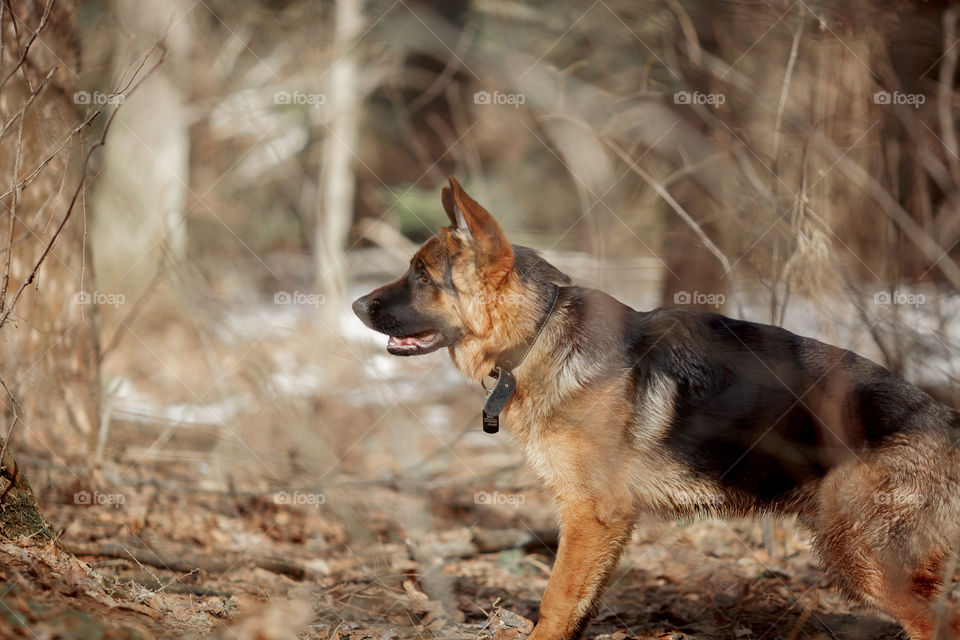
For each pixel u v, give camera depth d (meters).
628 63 8.15
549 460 4.41
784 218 5.68
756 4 5.57
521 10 9.31
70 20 6.41
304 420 7.38
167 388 10.17
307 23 14.62
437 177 17.48
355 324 13.14
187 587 4.57
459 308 4.67
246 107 13.11
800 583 5.45
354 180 18.78
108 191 11.66
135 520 5.83
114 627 3.17
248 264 14.83
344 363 9.46
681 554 5.88
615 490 4.34
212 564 5.09
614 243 7.72
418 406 10.56
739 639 4.63
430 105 17.61
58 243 6.27
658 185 6.00
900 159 5.90
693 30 5.84
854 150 5.95
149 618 3.52
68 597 3.37
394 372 11.97
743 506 4.38
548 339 4.48
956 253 5.51
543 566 5.75
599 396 4.34
